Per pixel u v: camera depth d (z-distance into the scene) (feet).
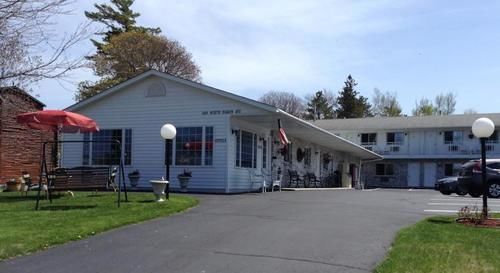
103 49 144.77
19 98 40.65
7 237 27.12
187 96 65.72
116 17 154.61
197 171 64.23
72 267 22.62
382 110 262.26
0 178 72.79
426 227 33.24
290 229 31.68
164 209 38.60
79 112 71.20
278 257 24.47
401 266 22.66
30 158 77.30
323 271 22.18
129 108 68.90
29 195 50.72
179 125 65.82
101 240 28.09
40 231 28.96
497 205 50.16
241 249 26.04
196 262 23.47
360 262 23.76
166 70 158.71
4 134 73.46
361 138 164.45
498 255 25.11
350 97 257.34
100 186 44.62
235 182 64.85
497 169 67.67
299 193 63.62
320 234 30.19
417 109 249.55
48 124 46.44
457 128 152.56
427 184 154.71
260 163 74.13
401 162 158.40
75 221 32.53
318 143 104.17
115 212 36.70
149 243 27.40
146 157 67.21
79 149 71.00
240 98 62.34
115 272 21.84
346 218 36.81
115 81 134.51
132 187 65.57
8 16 30.76
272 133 80.07
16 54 32.58
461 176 69.05
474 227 33.63
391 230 32.09
